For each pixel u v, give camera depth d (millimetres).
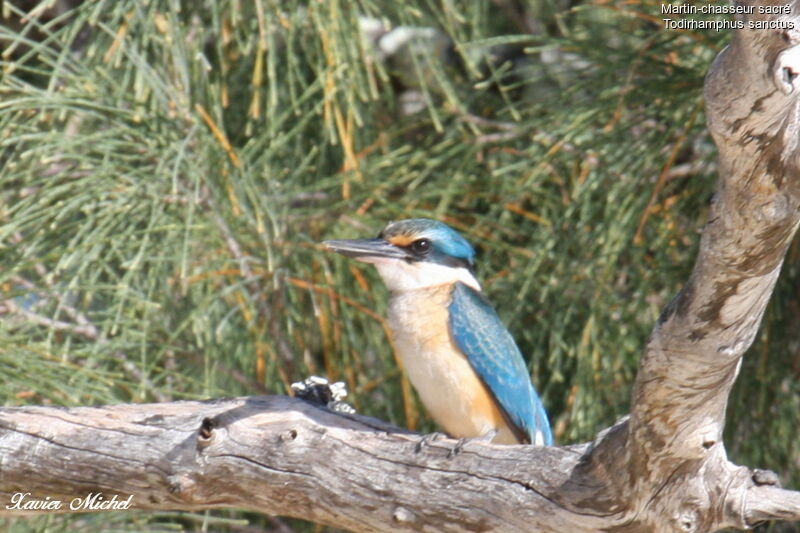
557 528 5262
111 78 7922
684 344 4375
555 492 5223
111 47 8164
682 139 7930
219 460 5734
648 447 4805
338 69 8359
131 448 5828
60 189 7438
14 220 7219
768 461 8602
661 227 8508
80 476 5902
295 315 8469
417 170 9516
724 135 3824
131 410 5977
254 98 8344
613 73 8562
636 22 8953
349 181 8797
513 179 9102
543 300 8766
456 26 9945
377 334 8945
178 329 7816
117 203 7531
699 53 8344
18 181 7863
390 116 9992
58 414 6012
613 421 8578
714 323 4293
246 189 8000
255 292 8469
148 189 7695
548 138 8898
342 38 8531
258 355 8391
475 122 9664
